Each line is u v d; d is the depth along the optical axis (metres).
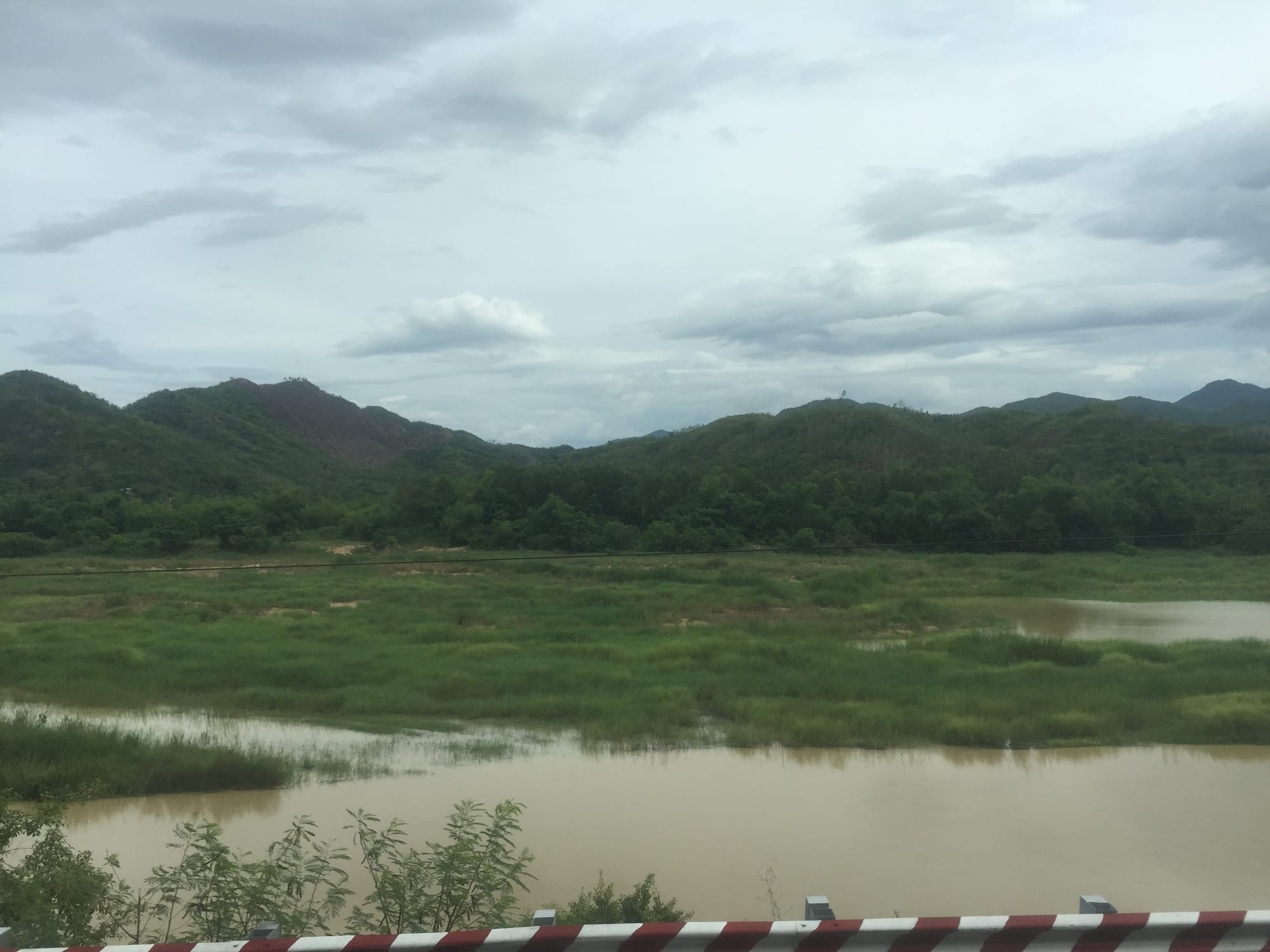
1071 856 10.77
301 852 10.30
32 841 11.30
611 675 22.12
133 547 62.75
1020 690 19.89
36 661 24.06
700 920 8.80
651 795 13.48
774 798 13.28
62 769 13.63
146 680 21.88
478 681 21.22
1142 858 10.70
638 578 48.69
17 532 64.62
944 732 16.67
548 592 41.28
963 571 53.31
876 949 4.28
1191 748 16.28
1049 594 44.06
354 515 71.19
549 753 16.12
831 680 21.20
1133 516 65.44
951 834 11.61
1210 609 39.44
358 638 28.53
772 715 17.83
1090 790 13.66
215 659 24.33
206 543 66.50
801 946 4.26
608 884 9.52
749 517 68.44
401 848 11.15
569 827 11.96
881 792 13.56
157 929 7.82
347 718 18.98
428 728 18.08
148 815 12.82
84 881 6.80
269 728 18.20
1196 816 12.36
